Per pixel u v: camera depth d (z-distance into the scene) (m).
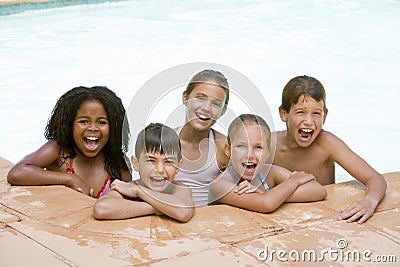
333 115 6.39
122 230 3.07
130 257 2.78
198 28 9.72
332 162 4.05
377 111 6.51
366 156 5.45
